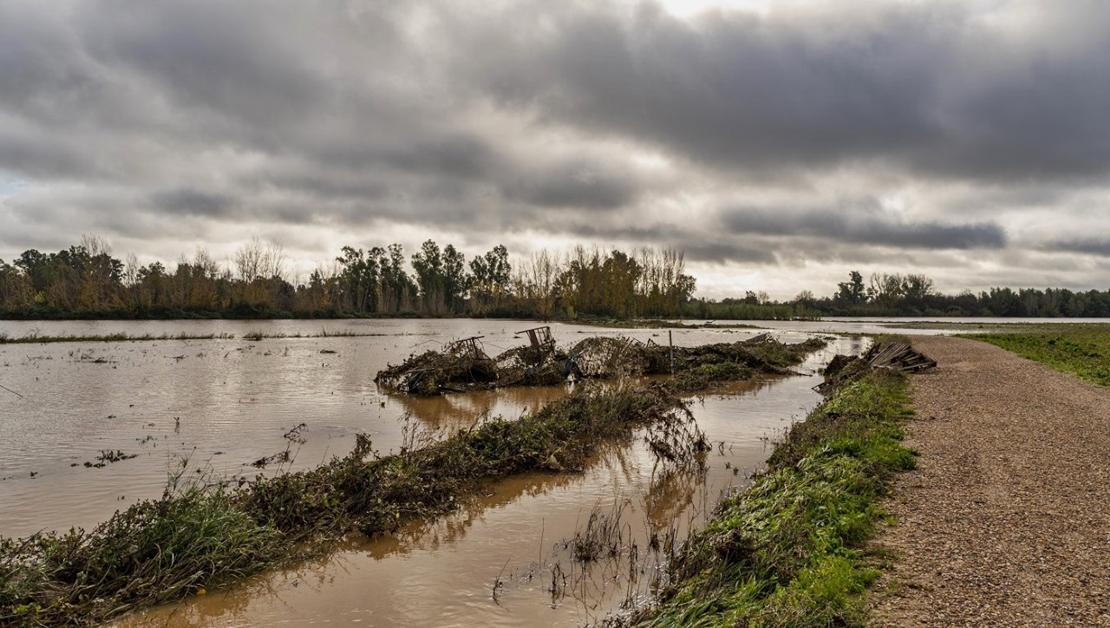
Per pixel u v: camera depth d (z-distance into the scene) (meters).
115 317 76.94
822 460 8.94
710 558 6.03
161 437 13.03
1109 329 56.69
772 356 27.69
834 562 5.48
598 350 24.42
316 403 17.72
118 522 6.87
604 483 10.11
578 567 6.80
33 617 5.49
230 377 23.16
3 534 7.68
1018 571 5.37
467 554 7.26
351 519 8.04
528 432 11.67
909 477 8.25
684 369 24.47
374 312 101.81
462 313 106.31
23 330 52.97
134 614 5.89
